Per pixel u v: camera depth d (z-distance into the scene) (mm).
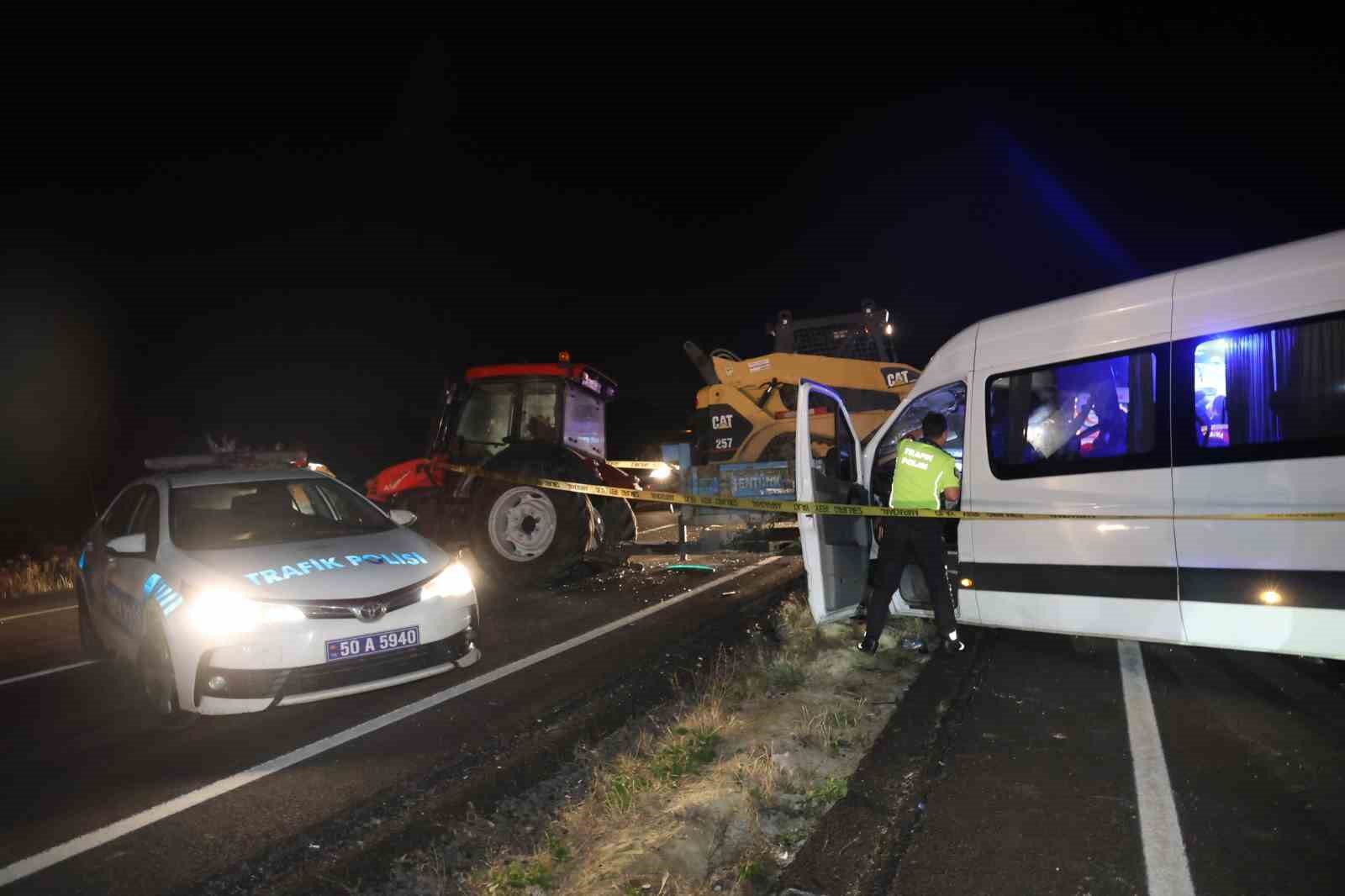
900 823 3299
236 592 4613
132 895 3070
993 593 5535
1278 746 3885
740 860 3088
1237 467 4547
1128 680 4980
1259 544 4457
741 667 5535
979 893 2799
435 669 4988
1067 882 2844
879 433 6723
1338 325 4293
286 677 4488
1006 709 4590
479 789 3885
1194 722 4238
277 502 5941
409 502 9984
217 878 3164
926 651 5836
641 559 10867
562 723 4715
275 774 4133
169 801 3867
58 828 3633
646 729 4609
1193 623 4680
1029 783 3619
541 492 8961
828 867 2994
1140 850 3025
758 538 10852
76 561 6949
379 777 4047
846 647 5988
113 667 6504
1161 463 4836
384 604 4816
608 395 11375
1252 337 4582
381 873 3178
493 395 10070
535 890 2951
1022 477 5434
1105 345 5180
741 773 3703
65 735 4852
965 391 5922
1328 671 4914
